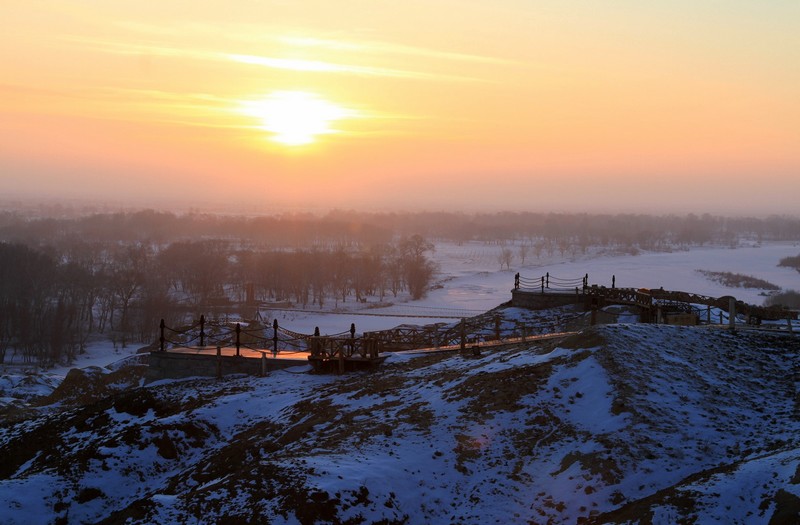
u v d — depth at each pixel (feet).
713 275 447.83
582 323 135.33
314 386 95.35
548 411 68.18
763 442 59.88
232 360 108.47
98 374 140.26
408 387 84.02
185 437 80.84
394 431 69.31
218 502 55.98
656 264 581.12
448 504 58.44
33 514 65.87
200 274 376.89
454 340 117.08
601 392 69.31
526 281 448.65
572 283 408.05
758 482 52.08
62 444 83.15
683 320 112.78
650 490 55.31
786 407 66.44
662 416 64.44
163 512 55.42
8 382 156.04
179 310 307.58
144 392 94.68
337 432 72.23
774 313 122.93
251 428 83.25
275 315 323.37
